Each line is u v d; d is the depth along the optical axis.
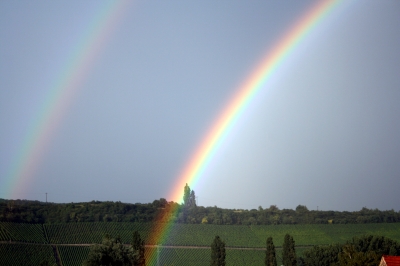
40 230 179.25
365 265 106.25
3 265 148.75
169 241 194.12
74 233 183.62
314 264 144.38
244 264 172.50
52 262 155.38
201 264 171.25
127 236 190.25
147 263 173.12
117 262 80.06
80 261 159.88
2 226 173.25
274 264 132.38
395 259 90.81
